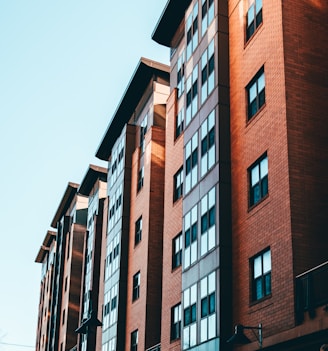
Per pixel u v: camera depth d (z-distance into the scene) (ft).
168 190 111.34
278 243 67.82
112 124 154.51
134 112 147.64
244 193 78.95
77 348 171.22
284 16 74.08
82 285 183.21
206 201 87.10
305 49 73.41
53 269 248.11
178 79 116.37
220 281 78.38
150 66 132.87
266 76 76.48
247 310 73.31
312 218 66.39
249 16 85.61
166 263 106.32
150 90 135.95
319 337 57.21
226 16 92.63
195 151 94.68
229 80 88.84
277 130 71.67
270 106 74.33
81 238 210.38
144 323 113.70
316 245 65.41
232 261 79.66
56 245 236.43
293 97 70.79
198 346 82.69
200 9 101.04
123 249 133.59
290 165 67.82
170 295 102.12
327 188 68.18
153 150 126.41
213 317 79.00
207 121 90.84
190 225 92.53
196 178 92.58
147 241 119.44
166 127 118.32
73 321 198.08
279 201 68.90
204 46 96.68
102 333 141.08
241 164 81.10
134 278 126.82
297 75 71.87
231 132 85.71
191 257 90.38
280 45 73.36
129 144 143.74
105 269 148.77
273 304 67.10
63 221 227.40
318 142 69.82
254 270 74.02
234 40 88.99
